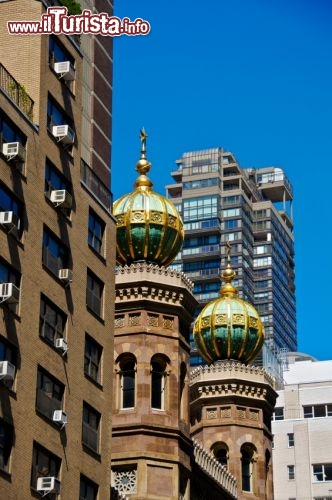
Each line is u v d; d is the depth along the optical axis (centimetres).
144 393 7581
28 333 5844
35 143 6184
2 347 5634
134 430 7462
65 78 6606
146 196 8294
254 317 9412
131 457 7388
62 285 6269
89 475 6256
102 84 10988
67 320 6259
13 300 5656
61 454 5981
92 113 10581
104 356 6631
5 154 5878
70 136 6462
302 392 14575
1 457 5491
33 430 5759
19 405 5666
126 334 7775
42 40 6475
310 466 13862
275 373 15025
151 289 7862
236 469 8944
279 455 14000
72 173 6562
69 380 6181
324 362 15050
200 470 7962
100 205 6894
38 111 6300
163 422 7538
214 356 9431
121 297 7875
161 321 7856
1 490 5416
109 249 6919
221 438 9044
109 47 11331
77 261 6469
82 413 6278
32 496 5681
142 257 8225
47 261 6159
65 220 6400
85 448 6269
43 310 6056
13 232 5825
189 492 7600
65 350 6134
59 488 5841
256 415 9181
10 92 6184
